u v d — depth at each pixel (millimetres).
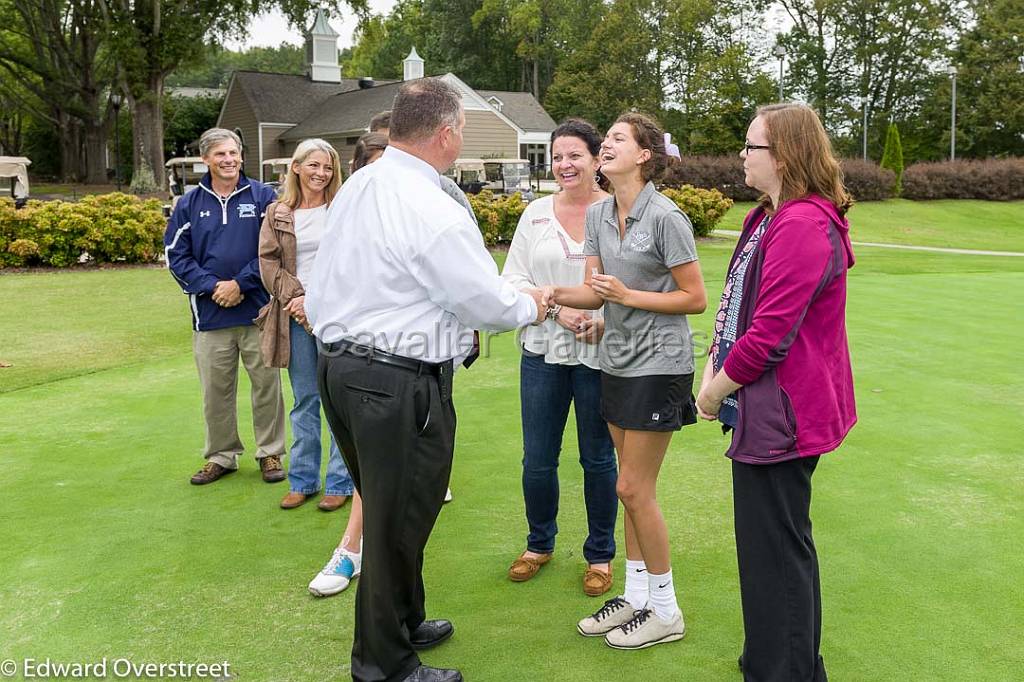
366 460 2721
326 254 2773
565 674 2891
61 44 39406
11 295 11891
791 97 53906
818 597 2658
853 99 53531
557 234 3500
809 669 2592
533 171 46281
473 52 67688
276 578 3621
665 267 2939
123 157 52250
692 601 3369
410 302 2662
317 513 4332
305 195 4234
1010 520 4082
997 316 9719
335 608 3377
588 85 51219
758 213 2699
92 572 3672
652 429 2934
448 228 2586
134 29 30469
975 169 34062
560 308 3318
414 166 2730
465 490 4605
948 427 5551
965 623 3145
